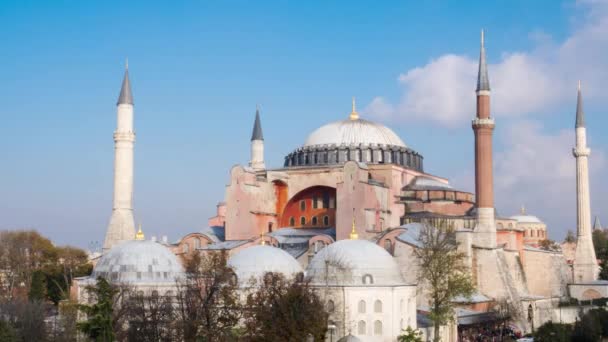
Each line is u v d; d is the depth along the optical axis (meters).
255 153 167.62
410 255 121.56
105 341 77.62
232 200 140.25
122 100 140.38
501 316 127.19
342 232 130.38
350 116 158.62
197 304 87.19
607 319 120.38
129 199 139.12
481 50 140.75
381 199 134.75
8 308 96.88
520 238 152.12
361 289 100.88
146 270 104.62
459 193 147.75
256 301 87.31
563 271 159.50
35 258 163.62
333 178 140.00
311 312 84.62
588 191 175.75
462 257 117.94
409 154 153.25
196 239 140.38
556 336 115.06
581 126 177.50
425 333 110.12
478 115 137.25
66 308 98.56
